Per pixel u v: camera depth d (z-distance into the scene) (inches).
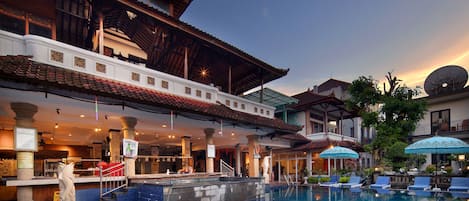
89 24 511.5
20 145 328.5
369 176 721.6
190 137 669.9
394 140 773.9
